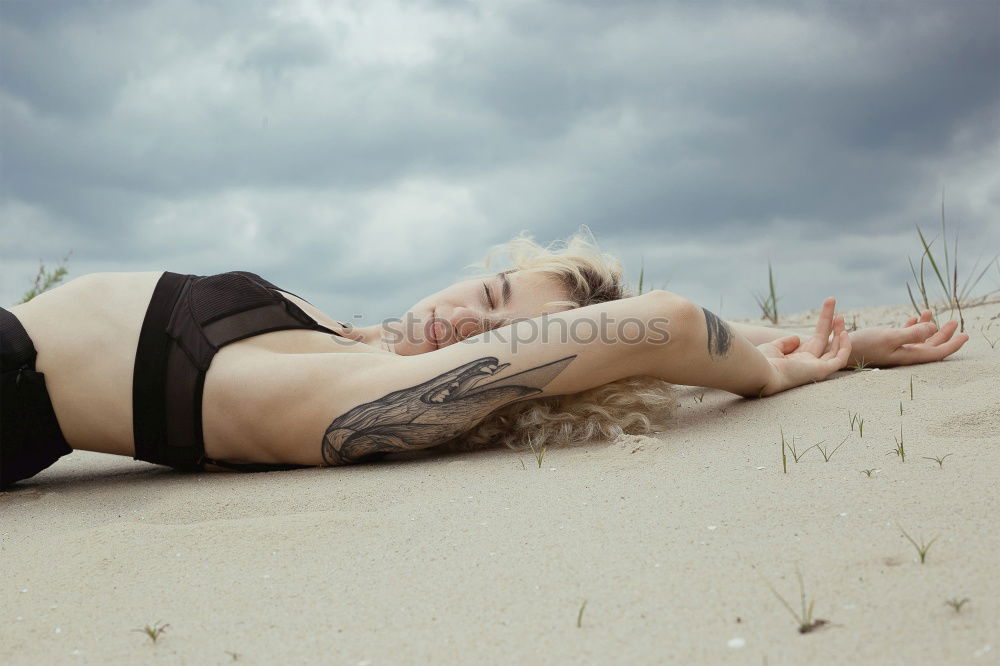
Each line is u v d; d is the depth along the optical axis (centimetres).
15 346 223
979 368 280
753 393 272
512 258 286
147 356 229
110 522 197
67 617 138
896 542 136
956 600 113
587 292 276
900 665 100
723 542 144
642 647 110
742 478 182
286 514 190
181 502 207
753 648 107
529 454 237
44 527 196
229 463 240
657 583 129
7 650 128
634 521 160
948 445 189
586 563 141
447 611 127
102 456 312
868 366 305
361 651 117
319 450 234
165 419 230
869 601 116
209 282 241
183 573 153
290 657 117
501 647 114
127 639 128
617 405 243
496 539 158
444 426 232
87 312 234
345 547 160
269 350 237
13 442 225
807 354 301
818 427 226
